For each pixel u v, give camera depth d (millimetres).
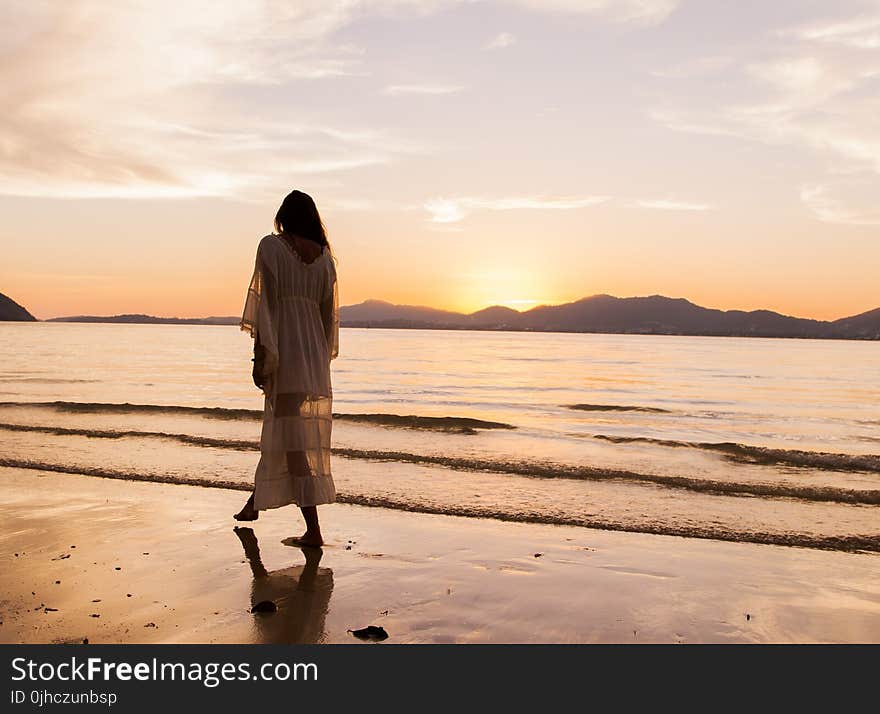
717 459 8773
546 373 33188
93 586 3625
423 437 10367
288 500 4441
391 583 3738
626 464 8328
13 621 3176
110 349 52062
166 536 4594
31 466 6992
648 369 38250
